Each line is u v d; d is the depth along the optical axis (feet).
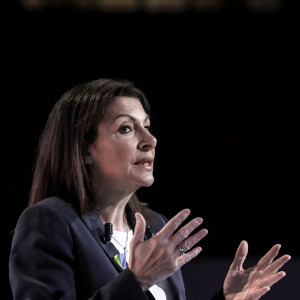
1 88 61.77
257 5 64.03
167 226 13.76
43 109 63.05
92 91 16.96
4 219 53.36
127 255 16.97
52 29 60.80
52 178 16.94
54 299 13.97
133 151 16.55
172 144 75.66
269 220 72.02
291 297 38.93
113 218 17.47
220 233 67.00
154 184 76.23
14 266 14.78
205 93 72.28
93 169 16.97
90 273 15.21
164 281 17.61
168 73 68.08
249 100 73.97
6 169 60.08
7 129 62.13
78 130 16.60
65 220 15.56
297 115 74.69
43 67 62.49
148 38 64.28
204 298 40.27
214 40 65.92
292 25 64.85
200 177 76.59
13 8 58.54
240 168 77.10
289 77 71.26
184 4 63.21
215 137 75.92
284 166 76.48
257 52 68.03
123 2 62.08
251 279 16.19
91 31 62.18
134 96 17.44
